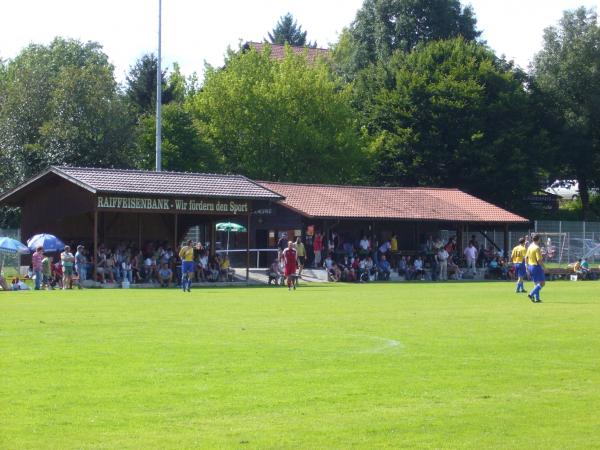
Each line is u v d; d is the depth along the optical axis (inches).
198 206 2182.6
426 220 2674.7
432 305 1321.4
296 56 3966.5
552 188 4350.4
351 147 3634.4
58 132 3159.5
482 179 3617.1
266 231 2598.4
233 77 3668.8
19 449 439.8
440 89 3612.2
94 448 441.7
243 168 3609.7
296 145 3580.2
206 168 3508.9
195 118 3727.9
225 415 513.0
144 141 3457.2
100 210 2049.7
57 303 1376.7
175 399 554.3
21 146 3245.6
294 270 1856.5
